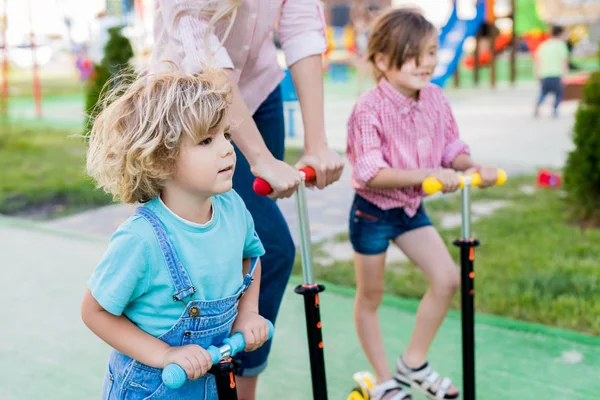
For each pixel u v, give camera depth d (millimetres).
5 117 10844
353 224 2666
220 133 1602
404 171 2434
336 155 2156
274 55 2393
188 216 1632
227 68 2008
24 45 12188
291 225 5203
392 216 2590
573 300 3512
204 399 1730
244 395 2355
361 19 19094
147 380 1649
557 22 21062
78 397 2803
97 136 1644
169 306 1618
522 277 3846
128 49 7535
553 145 8195
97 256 4598
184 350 1535
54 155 8312
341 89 16547
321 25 2305
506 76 19531
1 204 6039
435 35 2553
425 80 2580
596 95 4859
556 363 2992
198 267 1621
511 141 8609
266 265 2270
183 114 1523
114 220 5516
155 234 1579
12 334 3393
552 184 6023
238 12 2152
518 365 2984
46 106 14297
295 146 8289
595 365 2965
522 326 3303
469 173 2434
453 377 2895
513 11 16281
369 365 3035
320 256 4465
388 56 2566
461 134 9336
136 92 1599
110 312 1568
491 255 4270
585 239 4531
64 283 4090
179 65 2037
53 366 3066
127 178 1591
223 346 1585
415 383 2635
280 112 2447
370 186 2516
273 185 1920
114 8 15758
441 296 2547
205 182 1575
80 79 19578
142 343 1585
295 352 3189
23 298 3855
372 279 2650
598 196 4859
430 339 2615
